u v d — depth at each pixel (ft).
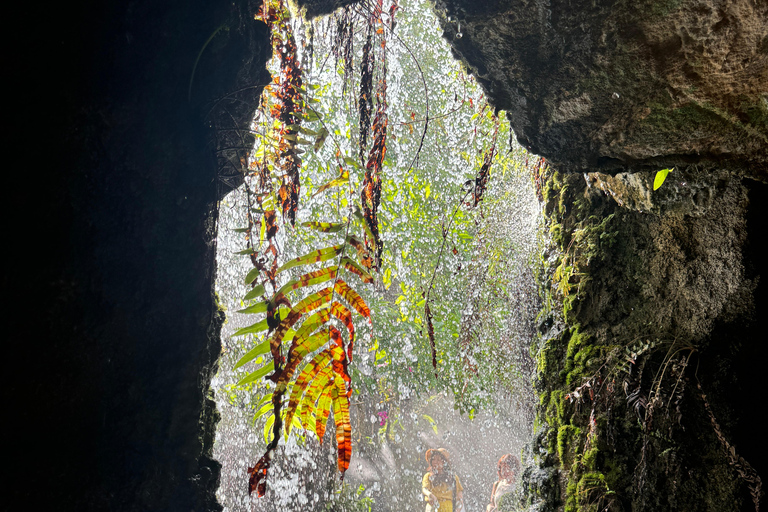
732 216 6.92
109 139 4.35
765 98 5.48
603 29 5.69
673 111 6.11
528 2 5.87
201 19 5.19
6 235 3.65
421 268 18.43
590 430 8.54
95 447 4.11
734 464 6.75
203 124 5.47
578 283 9.49
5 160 3.65
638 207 8.24
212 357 5.42
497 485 18.97
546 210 11.10
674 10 5.19
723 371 7.00
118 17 4.37
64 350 3.96
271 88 7.20
